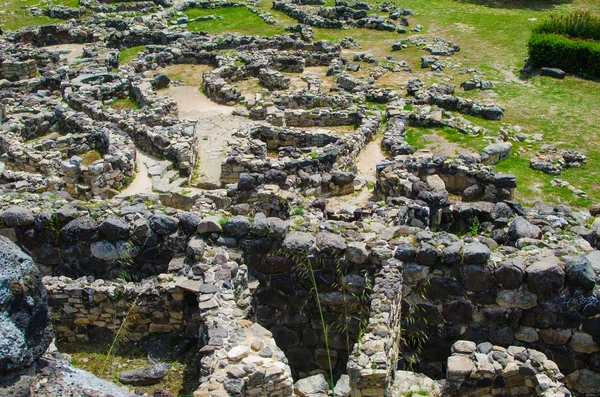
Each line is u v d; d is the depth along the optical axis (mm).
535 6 47219
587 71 33938
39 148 24812
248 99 31703
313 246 13734
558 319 12898
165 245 14250
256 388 10539
